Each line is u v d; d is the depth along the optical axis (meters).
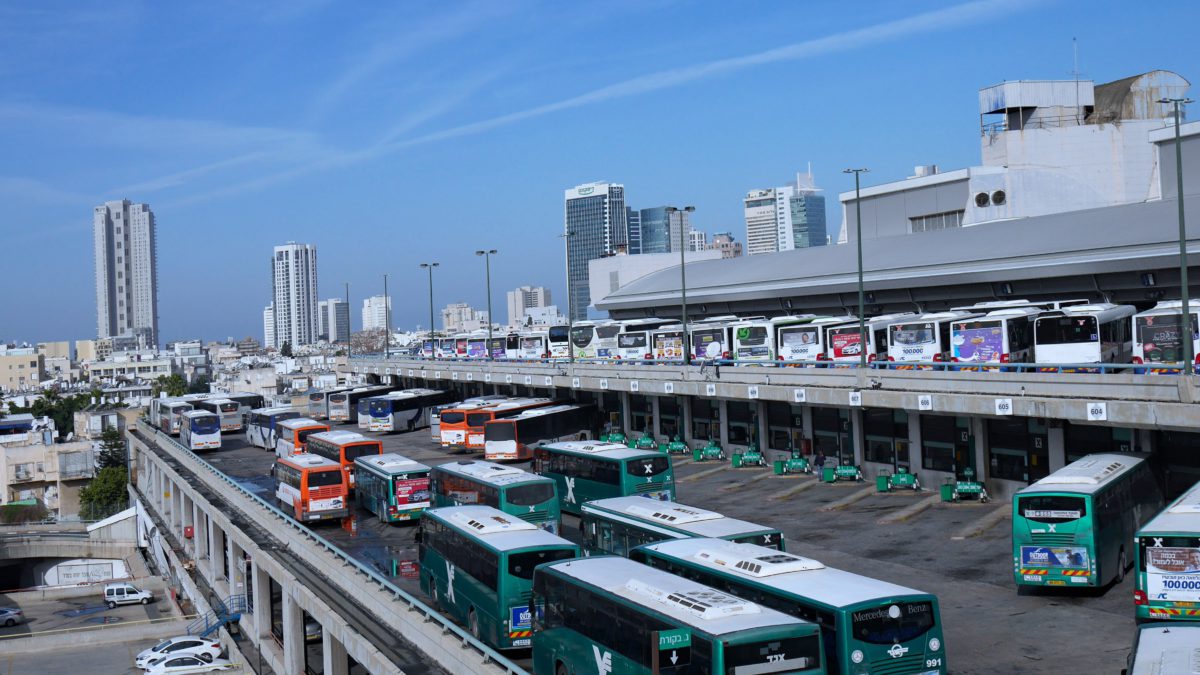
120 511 93.44
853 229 87.94
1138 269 50.47
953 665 22.48
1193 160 62.47
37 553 82.44
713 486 47.03
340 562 33.97
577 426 62.69
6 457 107.25
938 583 29.06
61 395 189.50
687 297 81.88
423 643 26.34
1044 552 26.75
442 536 30.20
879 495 42.34
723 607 18.39
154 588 71.69
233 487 50.34
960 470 41.44
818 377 46.16
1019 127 80.81
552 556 26.00
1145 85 81.31
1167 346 38.69
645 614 19.12
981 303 59.56
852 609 18.66
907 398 39.84
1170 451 32.94
